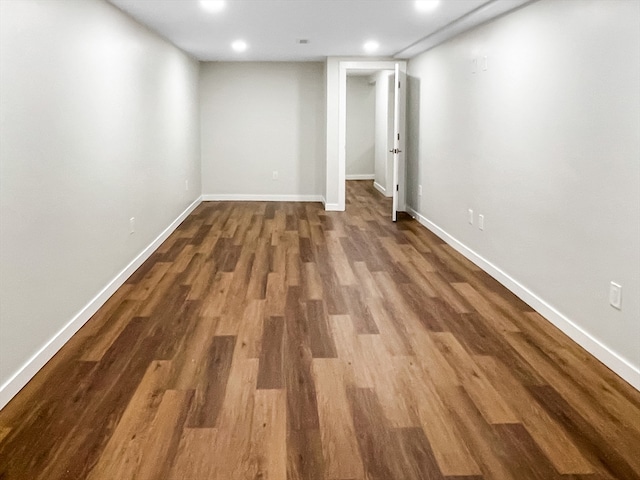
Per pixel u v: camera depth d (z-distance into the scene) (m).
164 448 2.35
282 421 2.57
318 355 3.28
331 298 4.30
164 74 6.20
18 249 2.80
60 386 2.87
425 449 2.36
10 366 2.73
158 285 4.58
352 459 2.29
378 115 10.49
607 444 2.38
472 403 2.73
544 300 3.88
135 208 5.02
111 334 3.56
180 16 4.84
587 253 3.29
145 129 5.37
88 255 3.82
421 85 7.20
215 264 5.24
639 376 2.81
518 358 3.23
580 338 3.38
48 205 3.17
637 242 2.81
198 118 8.70
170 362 3.17
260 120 8.94
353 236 6.51
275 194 9.17
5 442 2.38
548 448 2.36
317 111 8.95
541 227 3.89
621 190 2.94
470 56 5.29
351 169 12.02
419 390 2.86
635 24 2.80
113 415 2.60
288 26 5.33
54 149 3.25
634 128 2.82
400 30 5.48
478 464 2.25
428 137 6.91
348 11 4.58
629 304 2.88
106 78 4.21
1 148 2.63
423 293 4.42
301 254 5.64
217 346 3.40
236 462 2.26
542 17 3.82
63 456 2.29
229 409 2.67
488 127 4.85
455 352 3.32
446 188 6.16
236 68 8.77
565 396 2.79
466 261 5.39
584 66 3.29
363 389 2.88
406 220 7.54
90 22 3.87
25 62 2.88
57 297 3.29
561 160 3.58
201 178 9.05
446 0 4.11
